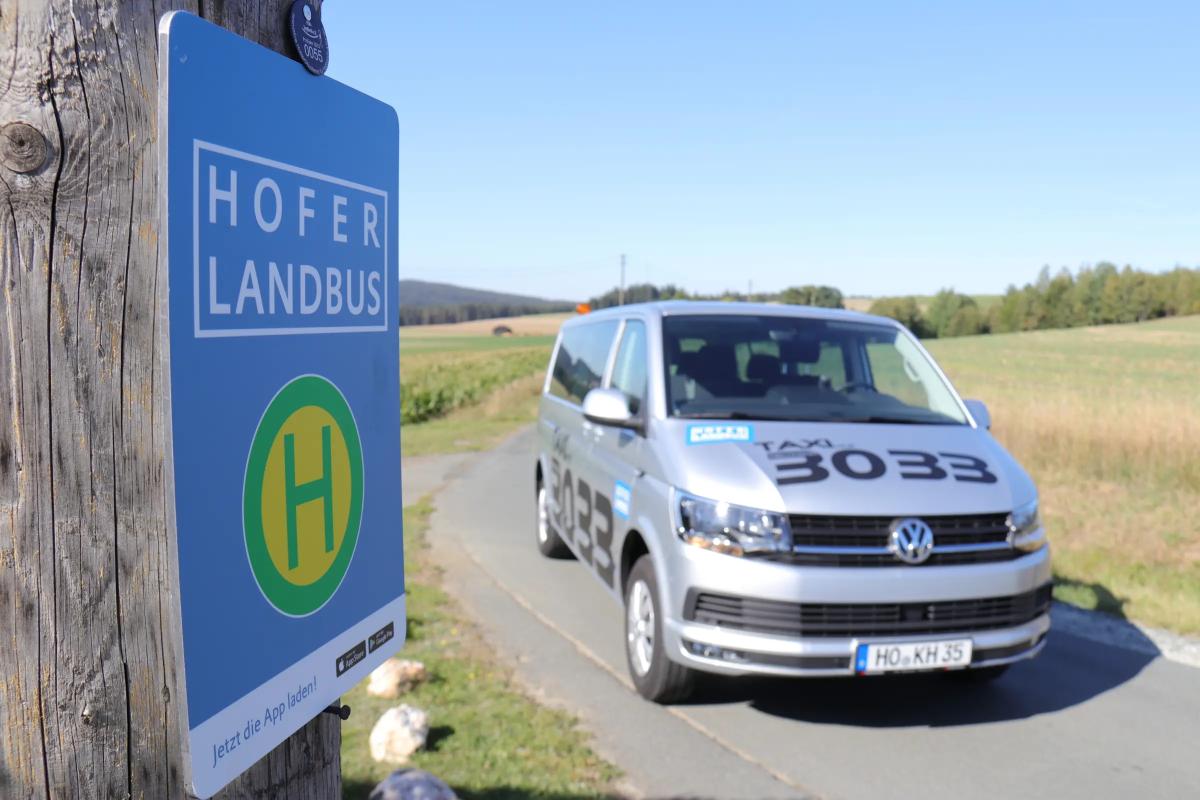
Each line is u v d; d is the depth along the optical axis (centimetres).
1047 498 1075
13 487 98
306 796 134
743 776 369
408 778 251
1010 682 488
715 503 399
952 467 429
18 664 100
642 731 409
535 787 348
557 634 548
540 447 749
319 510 128
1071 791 365
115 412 103
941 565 396
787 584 380
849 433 451
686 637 398
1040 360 4344
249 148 109
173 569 99
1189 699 465
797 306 573
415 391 2552
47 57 96
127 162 102
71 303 99
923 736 415
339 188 131
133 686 106
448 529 863
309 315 124
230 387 107
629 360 540
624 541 471
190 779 102
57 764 102
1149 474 1175
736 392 485
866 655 384
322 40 125
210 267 103
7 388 97
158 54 97
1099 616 620
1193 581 702
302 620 124
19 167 96
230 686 109
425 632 543
